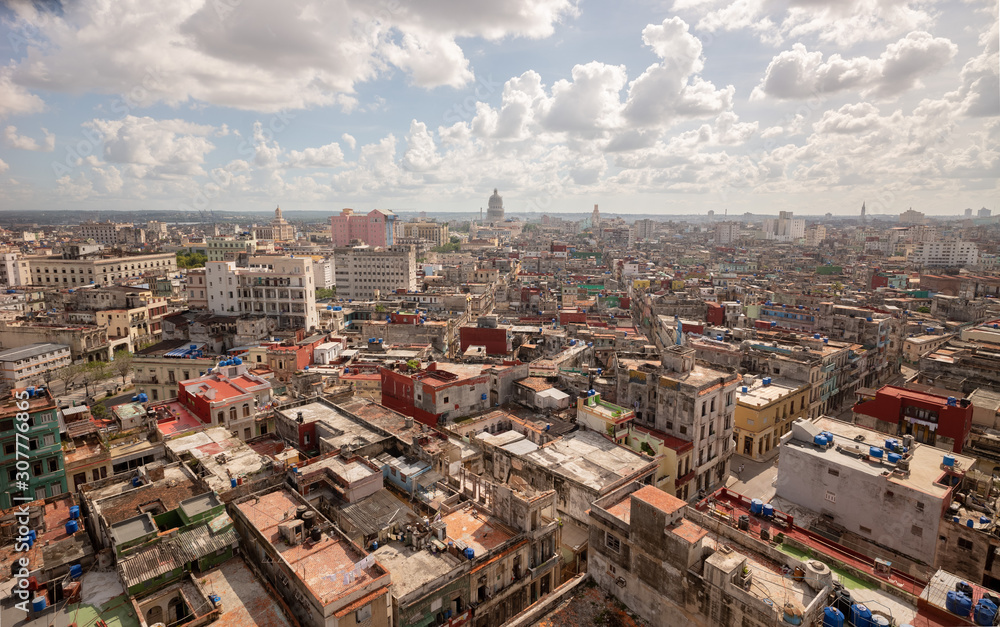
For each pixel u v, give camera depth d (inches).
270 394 3395.7
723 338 5324.8
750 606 1430.9
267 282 5836.6
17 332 5910.4
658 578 1675.7
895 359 5925.2
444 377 3284.9
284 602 1627.7
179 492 2094.0
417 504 2237.9
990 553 2030.0
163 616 1670.8
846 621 1496.1
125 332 6407.5
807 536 1973.4
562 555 2335.1
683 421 3051.2
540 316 6668.3
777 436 3917.3
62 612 1583.4
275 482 2208.4
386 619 1592.0
